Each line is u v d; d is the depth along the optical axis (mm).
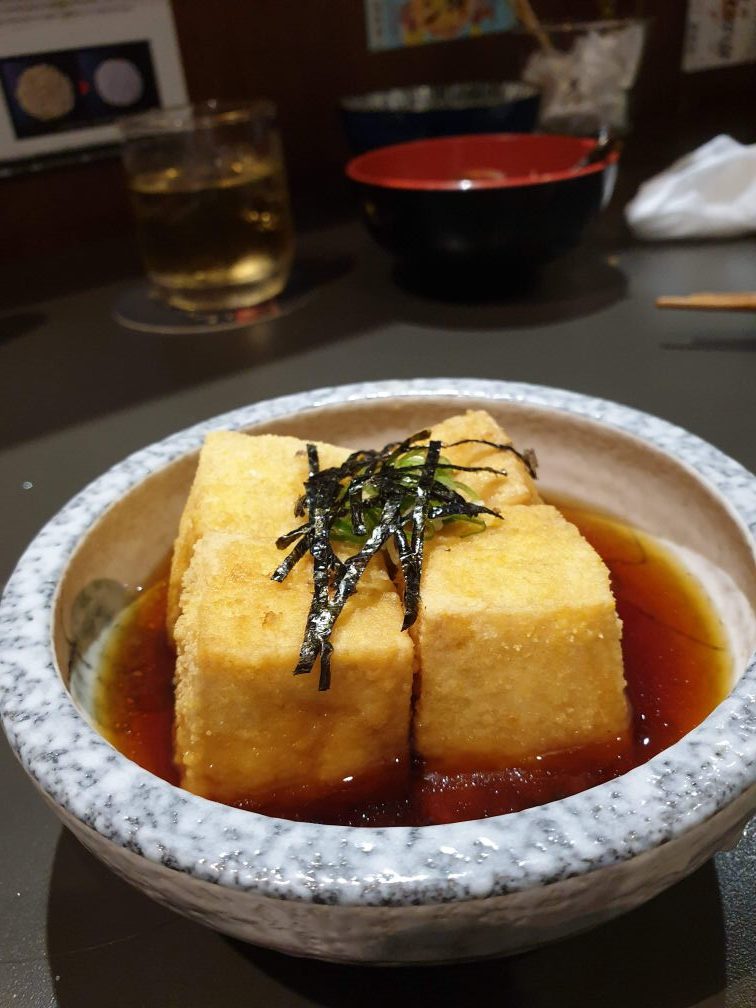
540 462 198
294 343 322
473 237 320
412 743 136
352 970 120
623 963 119
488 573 133
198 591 138
